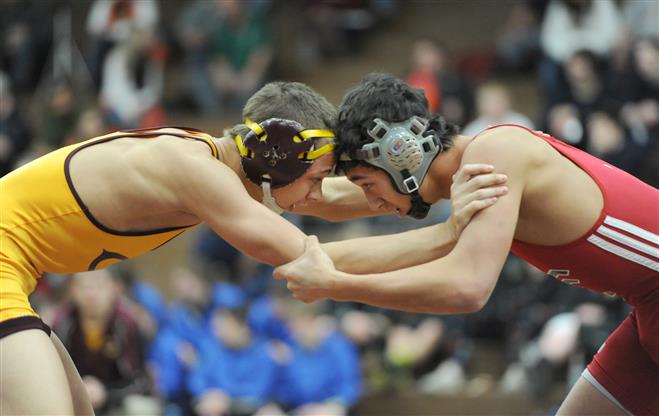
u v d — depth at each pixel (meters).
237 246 10.27
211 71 33.12
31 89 35.09
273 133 10.49
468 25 34.59
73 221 10.47
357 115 10.63
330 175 11.32
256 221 10.13
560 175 10.48
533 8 32.09
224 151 10.74
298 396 21.38
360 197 11.82
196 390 21.28
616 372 11.74
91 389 18.33
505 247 10.05
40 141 31.17
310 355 21.64
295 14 35.34
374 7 34.75
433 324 22.84
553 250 10.72
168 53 35.22
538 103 30.75
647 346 11.32
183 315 22.17
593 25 28.47
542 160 10.41
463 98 28.61
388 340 22.94
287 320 22.03
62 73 33.44
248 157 10.59
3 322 10.09
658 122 24.62
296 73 34.06
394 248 10.51
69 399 10.15
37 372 9.98
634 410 11.74
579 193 10.52
